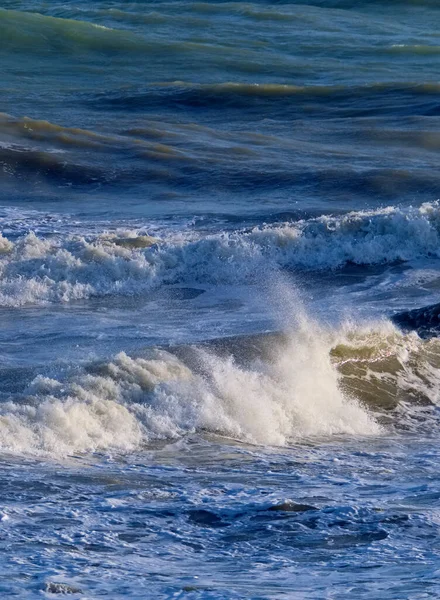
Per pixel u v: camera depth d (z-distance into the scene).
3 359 37.59
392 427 32.16
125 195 82.38
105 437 27.28
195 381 31.42
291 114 115.50
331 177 83.12
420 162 89.94
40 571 16.66
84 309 49.75
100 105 118.81
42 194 82.69
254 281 55.69
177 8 194.88
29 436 26.14
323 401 32.50
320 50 162.88
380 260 58.78
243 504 21.83
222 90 122.81
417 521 20.58
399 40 174.75
